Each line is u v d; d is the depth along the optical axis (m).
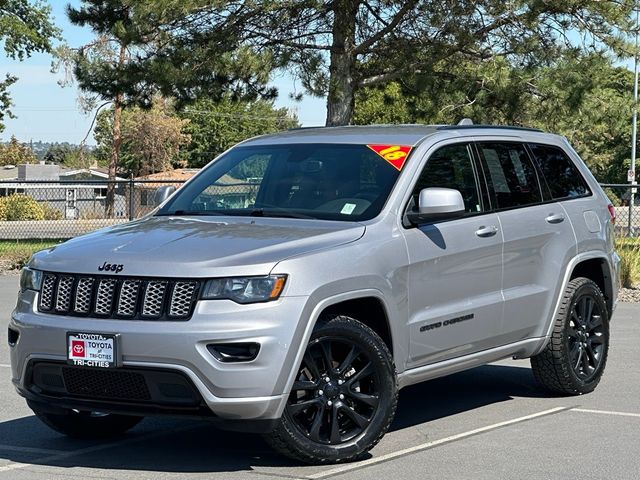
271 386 5.88
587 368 8.52
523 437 7.07
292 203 7.10
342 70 28.34
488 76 27.61
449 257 7.05
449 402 8.31
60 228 28.08
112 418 7.17
